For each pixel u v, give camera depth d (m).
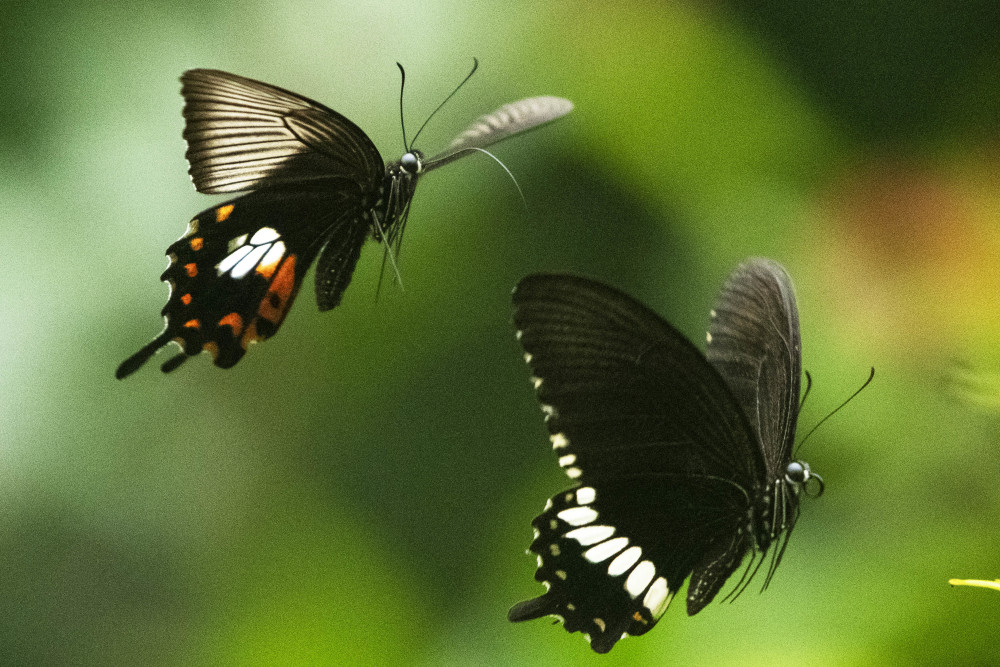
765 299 1.13
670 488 1.13
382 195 1.12
